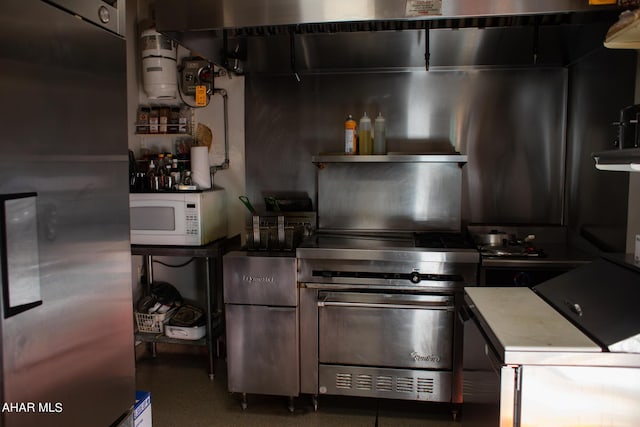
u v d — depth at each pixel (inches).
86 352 44.9
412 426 95.0
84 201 43.8
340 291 97.7
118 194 49.3
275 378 98.9
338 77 123.0
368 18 78.9
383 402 105.7
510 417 50.2
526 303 64.3
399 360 97.1
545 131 118.0
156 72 120.9
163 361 127.0
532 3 75.4
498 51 104.5
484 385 58.1
